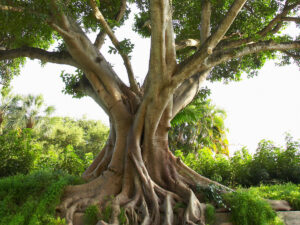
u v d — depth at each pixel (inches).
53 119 891.4
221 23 221.5
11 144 385.1
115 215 212.7
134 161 260.4
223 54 288.2
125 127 287.6
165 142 294.0
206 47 228.8
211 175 422.9
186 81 345.4
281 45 329.7
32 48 322.7
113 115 292.5
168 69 246.2
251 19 394.6
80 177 286.7
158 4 200.5
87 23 367.9
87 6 346.0
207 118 873.5
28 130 410.9
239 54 297.3
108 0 382.9
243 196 233.0
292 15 393.7
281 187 317.7
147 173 257.3
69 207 220.5
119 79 319.9
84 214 216.1
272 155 425.4
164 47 227.9
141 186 249.9
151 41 222.8
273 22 358.6
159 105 259.3
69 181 258.5
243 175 413.1
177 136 855.1
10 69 441.4
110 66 315.6
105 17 393.4
